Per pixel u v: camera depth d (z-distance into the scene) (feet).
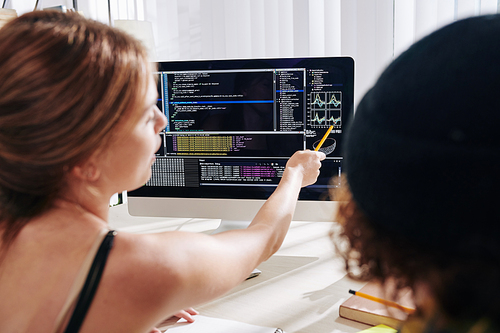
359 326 2.22
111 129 1.26
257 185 3.49
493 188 0.66
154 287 1.31
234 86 3.40
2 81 1.17
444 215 0.70
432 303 0.85
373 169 0.81
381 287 0.97
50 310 1.25
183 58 7.09
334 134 3.32
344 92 3.26
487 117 0.67
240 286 2.74
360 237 0.95
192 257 1.43
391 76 0.82
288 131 3.38
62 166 1.26
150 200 3.65
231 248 1.63
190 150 3.53
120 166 1.40
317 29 6.09
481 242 0.68
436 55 0.75
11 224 1.38
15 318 1.29
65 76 1.16
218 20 6.75
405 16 5.43
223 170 3.51
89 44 1.22
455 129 0.69
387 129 0.78
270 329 2.19
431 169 0.71
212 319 2.32
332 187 3.36
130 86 1.26
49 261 1.30
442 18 5.17
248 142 3.44
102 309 1.26
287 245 3.43
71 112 1.18
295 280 2.79
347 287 2.67
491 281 0.70
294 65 3.29
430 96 0.73
